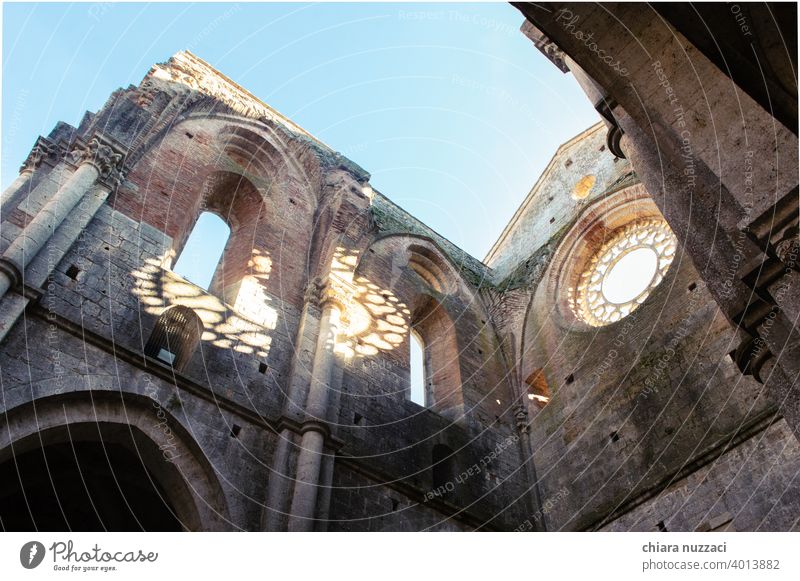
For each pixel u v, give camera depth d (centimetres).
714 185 1180
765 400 1669
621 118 1638
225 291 1998
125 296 1669
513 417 2362
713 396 1795
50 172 1762
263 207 2259
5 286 1431
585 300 2506
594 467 1989
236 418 1656
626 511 1798
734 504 1567
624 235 2553
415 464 1956
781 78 1009
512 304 2739
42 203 1678
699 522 1611
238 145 2422
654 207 2431
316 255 2231
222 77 2547
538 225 3002
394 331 2306
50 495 1827
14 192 1670
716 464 1659
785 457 1534
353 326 2172
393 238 2675
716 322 1903
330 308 2028
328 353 1908
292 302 2059
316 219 2366
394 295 2433
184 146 2177
